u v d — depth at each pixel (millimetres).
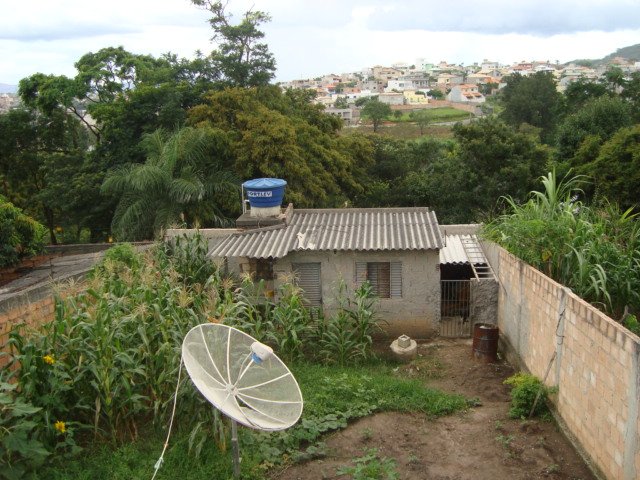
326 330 12109
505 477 7086
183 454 7613
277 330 12320
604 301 9719
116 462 7387
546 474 7047
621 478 6305
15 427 6457
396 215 14820
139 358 8148
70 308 8648
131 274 10578
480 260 13906
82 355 7625
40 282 12820
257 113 23031
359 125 86062
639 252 10125
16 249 14414
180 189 17453
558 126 26984
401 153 34312
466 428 8531
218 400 6320
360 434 8414
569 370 7988
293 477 7348
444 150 38938
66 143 28734
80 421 7996
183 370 7762
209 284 11078
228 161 21938
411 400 9391
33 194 28453
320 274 13102
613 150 19016
